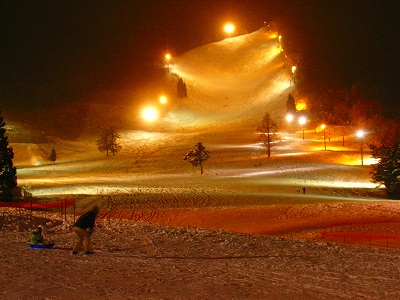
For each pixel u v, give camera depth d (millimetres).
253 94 167000
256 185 60969
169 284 10172
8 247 14664
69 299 8844
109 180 71250
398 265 13008
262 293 9492
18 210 26109
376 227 30500
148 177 73625
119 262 12633
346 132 113688
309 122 126000
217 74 194875
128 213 40562
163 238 17484
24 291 9375
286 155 89188
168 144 110625
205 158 76375
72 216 24641
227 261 13273
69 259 12883
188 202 47438
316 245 17094
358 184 63906
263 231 31047
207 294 9352
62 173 82375
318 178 67562
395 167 57000
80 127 138125
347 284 10438
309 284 10391
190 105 161250
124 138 120438
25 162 98938
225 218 37219
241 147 100812
